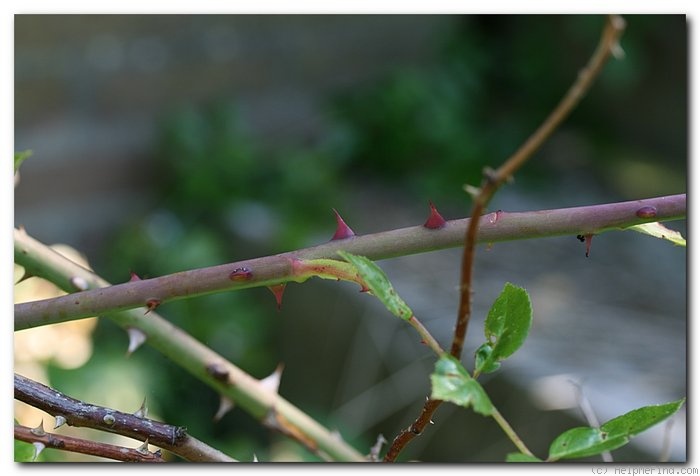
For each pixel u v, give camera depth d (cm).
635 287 145
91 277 53
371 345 138
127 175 165
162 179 167
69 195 160
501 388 120
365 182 182
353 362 139
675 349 125
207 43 172
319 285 146
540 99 203
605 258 156
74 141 158
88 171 161
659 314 137
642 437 102
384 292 41
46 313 46
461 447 125
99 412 45
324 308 146
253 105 180
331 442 60
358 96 190
